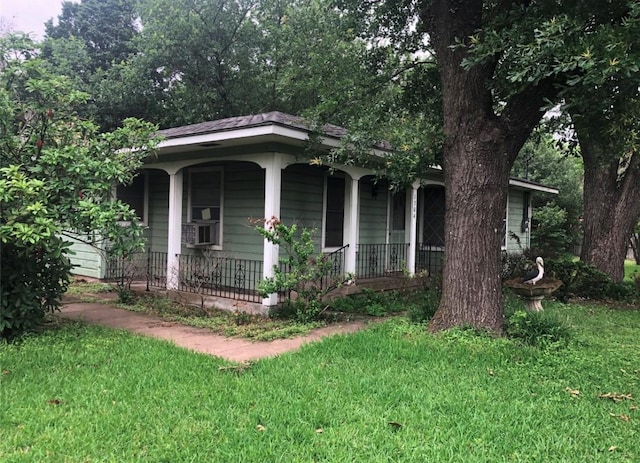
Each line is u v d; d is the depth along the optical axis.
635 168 11.22
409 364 4.87
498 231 6.16
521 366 4.80
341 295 8.74
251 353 5.41
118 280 10.52
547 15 5.46
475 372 4.62
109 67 24.77
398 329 6.25
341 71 8.81
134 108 21.30
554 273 10.24
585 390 4.25
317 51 13.22
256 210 9.05
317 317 7.27
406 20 8.20
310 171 9.60
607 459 3.03
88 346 5.35
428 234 13.31
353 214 9.28
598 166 11.04
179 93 21.03
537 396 4.07
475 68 6.00
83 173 5.91
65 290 6.52
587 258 11.74
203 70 21.83
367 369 4.69
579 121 6.84
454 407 3.78
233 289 9.07
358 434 3.30
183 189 10.28
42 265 6.13
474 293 6.07
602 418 3.65
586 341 5.99
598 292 10.09
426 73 8.48
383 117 8.05
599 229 11.60
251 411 3.64
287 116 8.23
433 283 10.31
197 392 4.01
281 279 7.05
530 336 5.72
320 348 5.45
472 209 6.09
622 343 6.11
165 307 8.06
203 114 21.61
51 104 6.21
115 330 6.29
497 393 4.09
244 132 7.10
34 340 5.55
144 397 3.89
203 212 9.95
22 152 6.10
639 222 18.75
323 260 7.34
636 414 3.73
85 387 4.09
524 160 24.09
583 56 4.41
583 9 5.28
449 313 6.18
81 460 2.91
